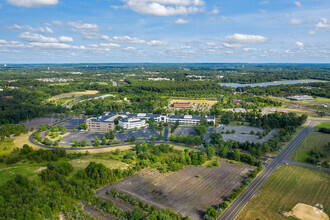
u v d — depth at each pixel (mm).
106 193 184125
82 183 187125
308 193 188250
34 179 191875
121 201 174000
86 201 170625
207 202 174625
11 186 172750
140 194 182750
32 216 145375
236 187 196750
